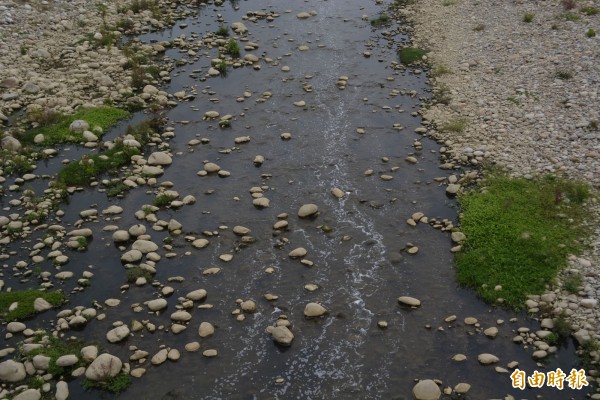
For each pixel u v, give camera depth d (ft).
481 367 40.60
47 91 70.95
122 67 77.82
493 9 90.27
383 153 63.26
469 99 70.38
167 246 51.08
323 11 97.40
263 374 40.70
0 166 59.77
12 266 48.80
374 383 39.93
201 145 64.85
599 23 80.84
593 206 52.49
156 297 46.44
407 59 80.79
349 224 53.88
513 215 52.70
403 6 97.50
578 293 44.50
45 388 38.78
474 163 60.34
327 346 42.63
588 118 63.00
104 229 53.01
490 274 47.32
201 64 80.48
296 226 53.67
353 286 47.60
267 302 46.16
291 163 62.03
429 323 44.19
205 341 42.98
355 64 80.74
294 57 82.53
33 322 43.91
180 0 99.81
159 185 58.85
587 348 40.75
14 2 86.84
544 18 84.38
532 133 62.85
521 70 73.72
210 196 57.47
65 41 82.12
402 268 49.16
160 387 39.60
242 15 95.50
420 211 55.26
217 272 48.83
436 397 38.29
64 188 57.06
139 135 64.59
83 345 42.22
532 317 43.80
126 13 92.43
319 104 72.02
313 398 39.17
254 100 72.79
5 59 75.25
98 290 46.93
